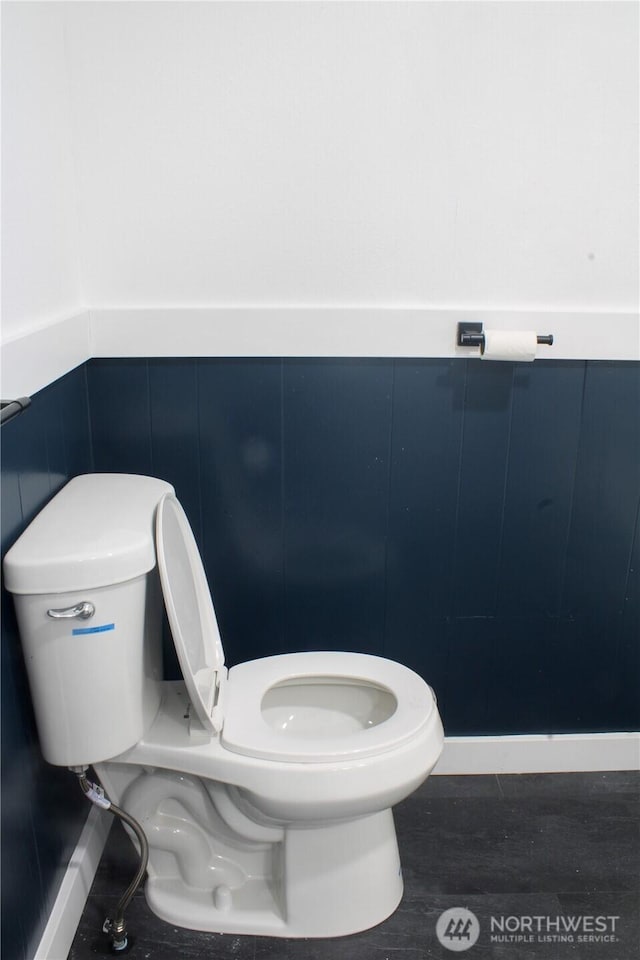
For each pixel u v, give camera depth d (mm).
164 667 1969
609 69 1643
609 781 2035
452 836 1843
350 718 1717
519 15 1610
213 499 1865
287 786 1418
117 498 1508
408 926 1613
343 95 1646
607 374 1813
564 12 1609
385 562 1922
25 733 1402
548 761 2061
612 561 1943
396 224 1724
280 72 1631
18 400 1252
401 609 1957
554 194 1714
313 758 1420
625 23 1616
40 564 1272
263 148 1674
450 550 1919
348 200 1708
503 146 1684
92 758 1410
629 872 1749
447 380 1803
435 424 1831
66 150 1637
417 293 1771
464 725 2053
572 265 1759
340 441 1836
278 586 1930
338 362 1786
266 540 1897
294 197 1703
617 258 1756
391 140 1675
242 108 1649
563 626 1984
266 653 1974
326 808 1428
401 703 1562
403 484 1870
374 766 1427
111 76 1626
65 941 1534
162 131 1659
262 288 1758
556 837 1844
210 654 1610
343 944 1578
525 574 1943
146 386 1790
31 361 1375
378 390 1806
